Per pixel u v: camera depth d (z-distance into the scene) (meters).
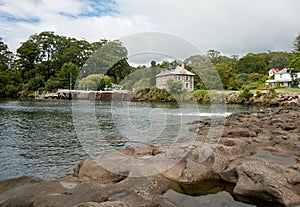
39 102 37.28
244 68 66.06
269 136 9.16
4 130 13.23
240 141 7.74
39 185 4.77
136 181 4.80
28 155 8.41
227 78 41.03
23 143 10.15
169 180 5.14
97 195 4.04
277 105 32.34
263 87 42.78
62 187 4.67
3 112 22.45
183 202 4.26
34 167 7.16
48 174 6.56
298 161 6.10
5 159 7.94
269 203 4.16
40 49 72.12
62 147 9.46
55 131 12.91
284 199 3.98
